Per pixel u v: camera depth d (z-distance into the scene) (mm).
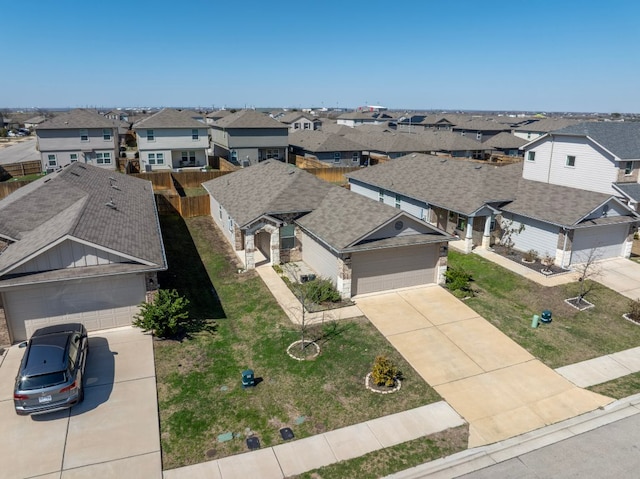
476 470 10547
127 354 14750
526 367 14758
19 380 11375
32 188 23828
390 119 113688
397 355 15234
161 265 16094
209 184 32000
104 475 10102
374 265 19656
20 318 15117
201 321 17266
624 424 12195
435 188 28703
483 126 76938
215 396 12930
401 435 11617
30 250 15195
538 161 30609
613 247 24672
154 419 11891
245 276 21641
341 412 12414
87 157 47688
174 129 48594
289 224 23016
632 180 26594
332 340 16047
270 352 15266
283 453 10914
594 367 14891
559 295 20094
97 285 15664
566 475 10430
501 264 23484
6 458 10445
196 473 10250
